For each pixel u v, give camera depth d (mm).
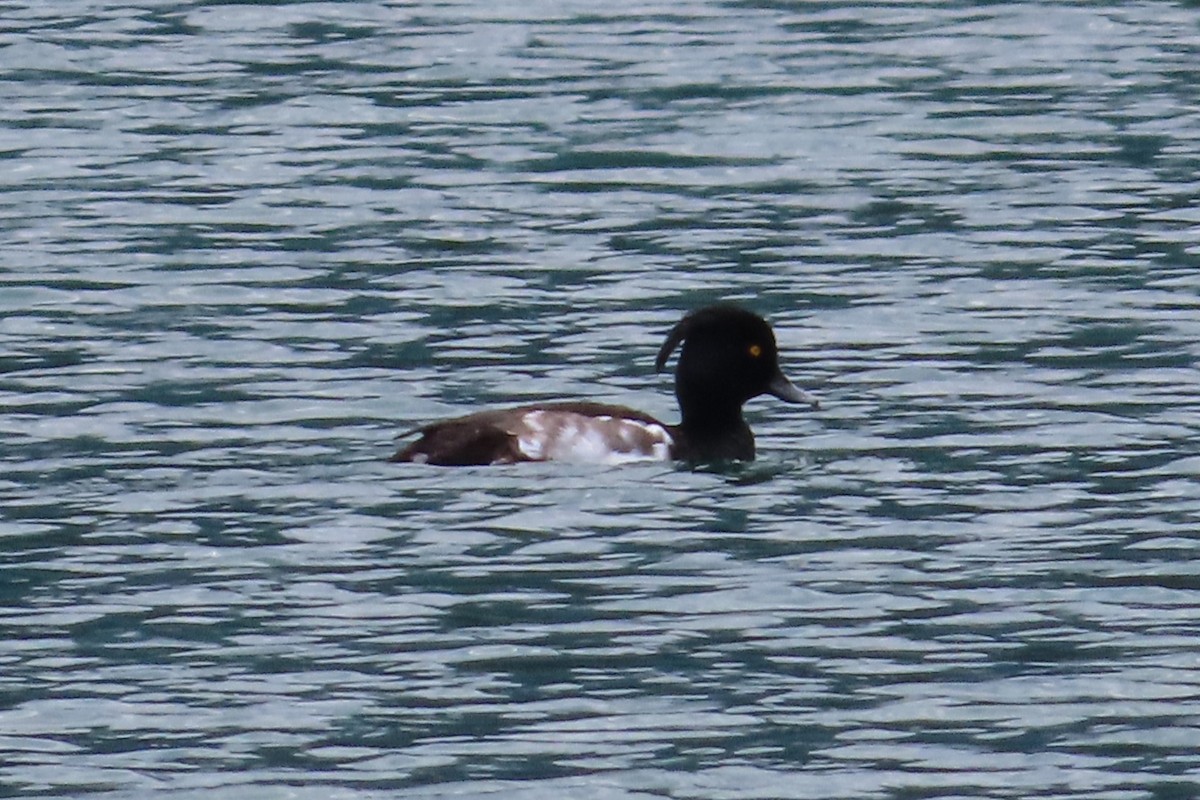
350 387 18875
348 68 28688
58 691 13641
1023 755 12984
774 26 30438
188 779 12703
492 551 15492
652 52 29266
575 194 24234
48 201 23969
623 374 19344
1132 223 23156
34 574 15148
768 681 13766
